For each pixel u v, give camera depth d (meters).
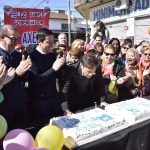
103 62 3.61
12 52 2.72
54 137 1.82
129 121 2.25
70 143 1.89
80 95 2.84
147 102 2.67
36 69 2.82
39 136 1.84
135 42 9.95
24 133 1.78
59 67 2.80
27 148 1.73
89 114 2.33
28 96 2.89
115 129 2.10
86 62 2.62
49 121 2.37
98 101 2.97
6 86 2.49
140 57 3.94
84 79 2.76
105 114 2.32
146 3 9.23
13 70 2.32
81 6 12.86
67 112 2.62
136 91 3.49
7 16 4.65
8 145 1.73
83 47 3.68
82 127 2.03
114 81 3.33
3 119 1.91
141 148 2.24
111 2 11.12
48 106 2.88
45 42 2.88
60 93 3.00
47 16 4.97
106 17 11.70
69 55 3.70
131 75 3.45
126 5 10.02
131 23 10.06
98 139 1.98
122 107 2.47
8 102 2.52
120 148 2.07
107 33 8.23
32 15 4.83
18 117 2.64
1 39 2.57
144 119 2.31
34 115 2.88
